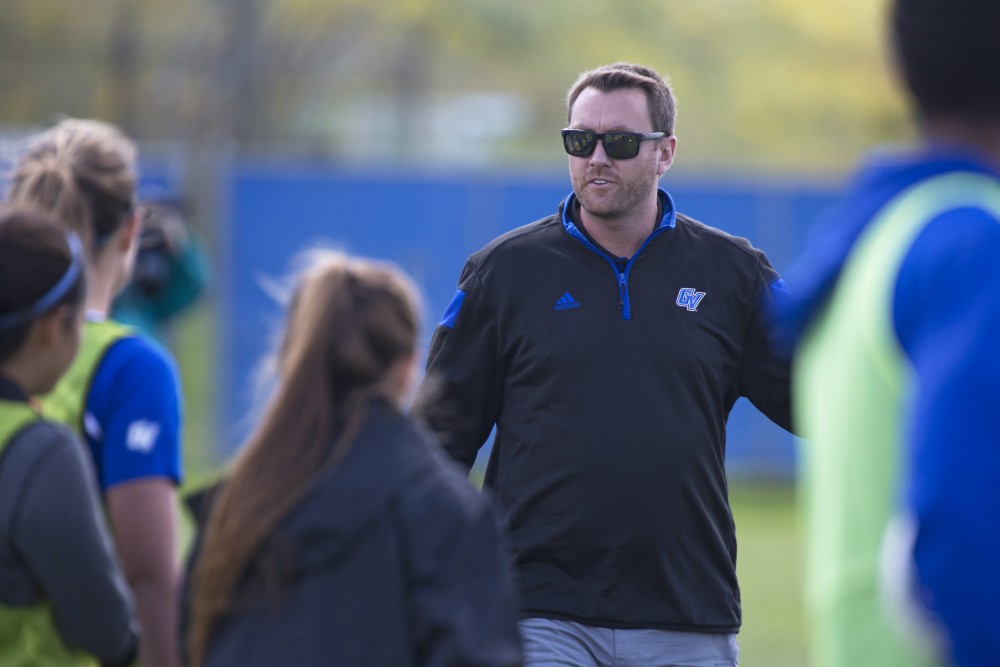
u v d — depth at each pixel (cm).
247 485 866
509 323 1559
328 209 5591
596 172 1531
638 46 10719
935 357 616
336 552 845
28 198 1174
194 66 8912
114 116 9025
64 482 980
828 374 700
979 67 666
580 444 1495
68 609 988
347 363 883
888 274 656
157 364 1168
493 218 5628
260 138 9294
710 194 5641
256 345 5544
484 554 856
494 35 11112
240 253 5550
